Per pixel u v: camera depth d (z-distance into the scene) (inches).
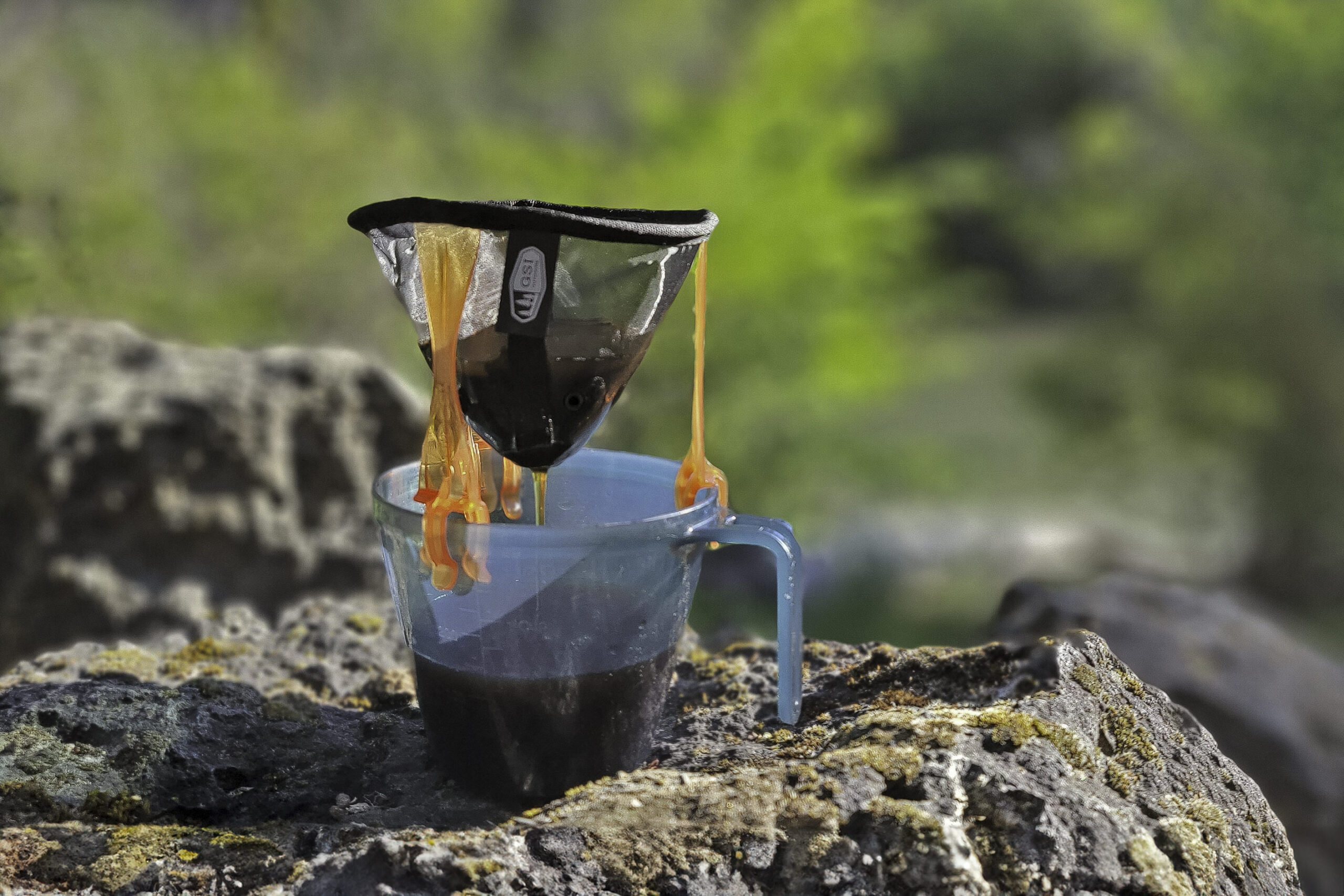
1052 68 925.2
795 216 377.7
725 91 445.4
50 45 337.1
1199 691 119.4
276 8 472.1
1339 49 458.0
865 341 392.2
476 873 50.7
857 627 373.1
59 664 82.4
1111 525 500.1
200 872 56.8
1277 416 467.5
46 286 214.4
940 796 55.9
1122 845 55.3
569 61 718.5
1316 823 115.3
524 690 61.6
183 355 163.8
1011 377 698.8
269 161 355.3
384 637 91.0
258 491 152.2
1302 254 479.8
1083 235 569.0
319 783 67.5
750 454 381.4
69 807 62.6
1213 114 500.1
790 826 54.8
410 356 332.5
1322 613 450.0
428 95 605.3
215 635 91.0
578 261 56.9
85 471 147.9
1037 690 65.7
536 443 61.4
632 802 56.1
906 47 939.3
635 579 61.5
